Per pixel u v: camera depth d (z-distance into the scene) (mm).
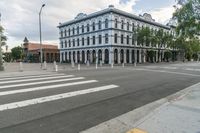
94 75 15344
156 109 6117
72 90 8875
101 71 19984
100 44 49344
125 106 6582
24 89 8961
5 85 10055
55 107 6246
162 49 64250
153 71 21438
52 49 78188
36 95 7781
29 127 4613
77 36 57250
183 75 17422
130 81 12320
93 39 51719
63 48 63906
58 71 19859
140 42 51438
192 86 11086
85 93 8320
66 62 60469
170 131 4352
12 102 6734
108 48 47188
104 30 48000
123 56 49875
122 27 49312
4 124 4777
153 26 59438
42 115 5477
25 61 85000
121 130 4531
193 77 15922
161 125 4730
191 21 13766
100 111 5973
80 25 55719
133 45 52500
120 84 10938
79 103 6770
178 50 71375
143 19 55062
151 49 59219
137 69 24609
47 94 7984
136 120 5207
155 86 10766
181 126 4648
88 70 21625
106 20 47625
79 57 57000
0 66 20766
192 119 5148
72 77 13758
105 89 9312
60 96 7676
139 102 7160
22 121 4992
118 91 8945
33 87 9477
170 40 54938
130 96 8062
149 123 4879
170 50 68375
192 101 7172
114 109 6215
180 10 14156
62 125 4785
